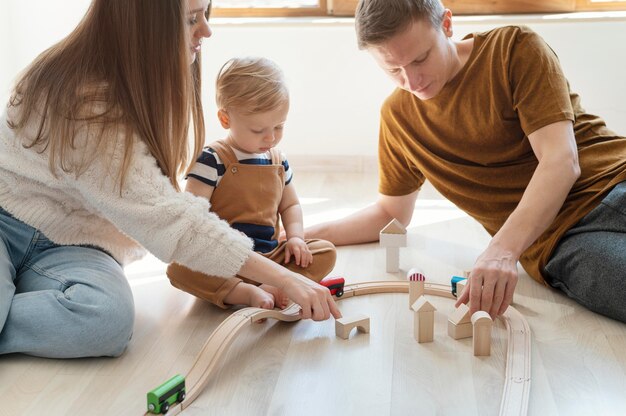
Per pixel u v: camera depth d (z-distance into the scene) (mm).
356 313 1588
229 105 1638
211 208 1691
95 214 1464
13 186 1398
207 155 1678
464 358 1385
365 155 2959
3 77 2947
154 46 1329
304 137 2975
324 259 1705
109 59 1345
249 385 1291
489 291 1396
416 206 2426
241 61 1656
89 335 1338
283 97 1642
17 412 1203
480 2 2863
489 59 1657
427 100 1756
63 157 1324
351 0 2910
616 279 1478
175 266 1629
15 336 1340
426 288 1691
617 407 1211
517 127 1681
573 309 1588
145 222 1343
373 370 1340
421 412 1202
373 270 1851
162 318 1578
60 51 1367
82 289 1363
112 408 1215
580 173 1595
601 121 1733
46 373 1325
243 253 1382
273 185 1720
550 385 1280
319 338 1469
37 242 1449
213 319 1572
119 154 1327
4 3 2938
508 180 1732
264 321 1548
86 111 1316
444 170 1820
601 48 2771
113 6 1327
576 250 1562
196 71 1564
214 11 2969
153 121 1364
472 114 1701
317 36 2873
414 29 1538
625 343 1427
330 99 2928
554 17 2771
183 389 1220
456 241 2072
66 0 2971
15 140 1383
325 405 1225
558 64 1645
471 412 1200
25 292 1418
